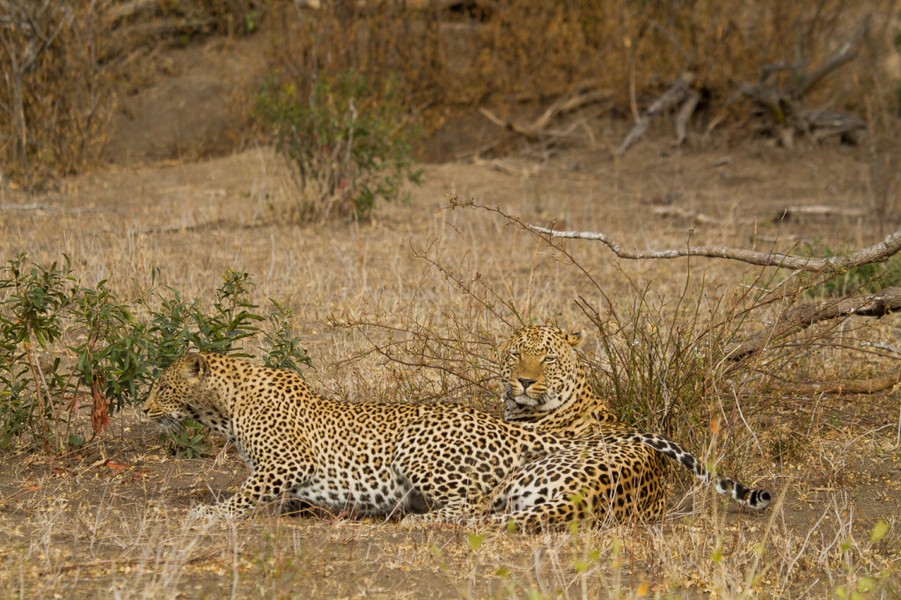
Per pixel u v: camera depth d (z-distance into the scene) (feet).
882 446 35.29
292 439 28.50
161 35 112.47
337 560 24.00
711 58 109.81
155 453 34.01
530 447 28.22
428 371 38.11
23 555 23.24
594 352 40.04
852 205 85.92
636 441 28.04
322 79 84.74
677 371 33.12
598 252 67.67
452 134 108.06
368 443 28.58
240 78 106.11
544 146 106.01
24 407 33.42
